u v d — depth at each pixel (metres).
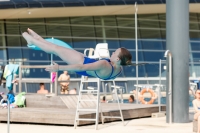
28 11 57.22
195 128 26.38
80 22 65.50
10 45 61.78
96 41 65.94
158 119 33.28
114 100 44.97
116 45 66.50
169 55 30.75
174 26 30.83
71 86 39.50
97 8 59.62
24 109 32.25
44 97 34.03
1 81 32.31
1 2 54.53
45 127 28.59
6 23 62.00
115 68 13.32
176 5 30.78
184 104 30.78
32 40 12.70
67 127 28.52
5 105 32.78
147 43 67.44
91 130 26.98
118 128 28.02
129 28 67.06
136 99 40.78
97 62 12.77
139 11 64.62
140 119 33.31
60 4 56.38
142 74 64.94
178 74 30.77
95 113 29.95
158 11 65.88
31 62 61.50
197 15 70.81
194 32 70.25
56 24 64.44
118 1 58.53
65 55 12.68
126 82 50.28
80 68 12.45
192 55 69.06
